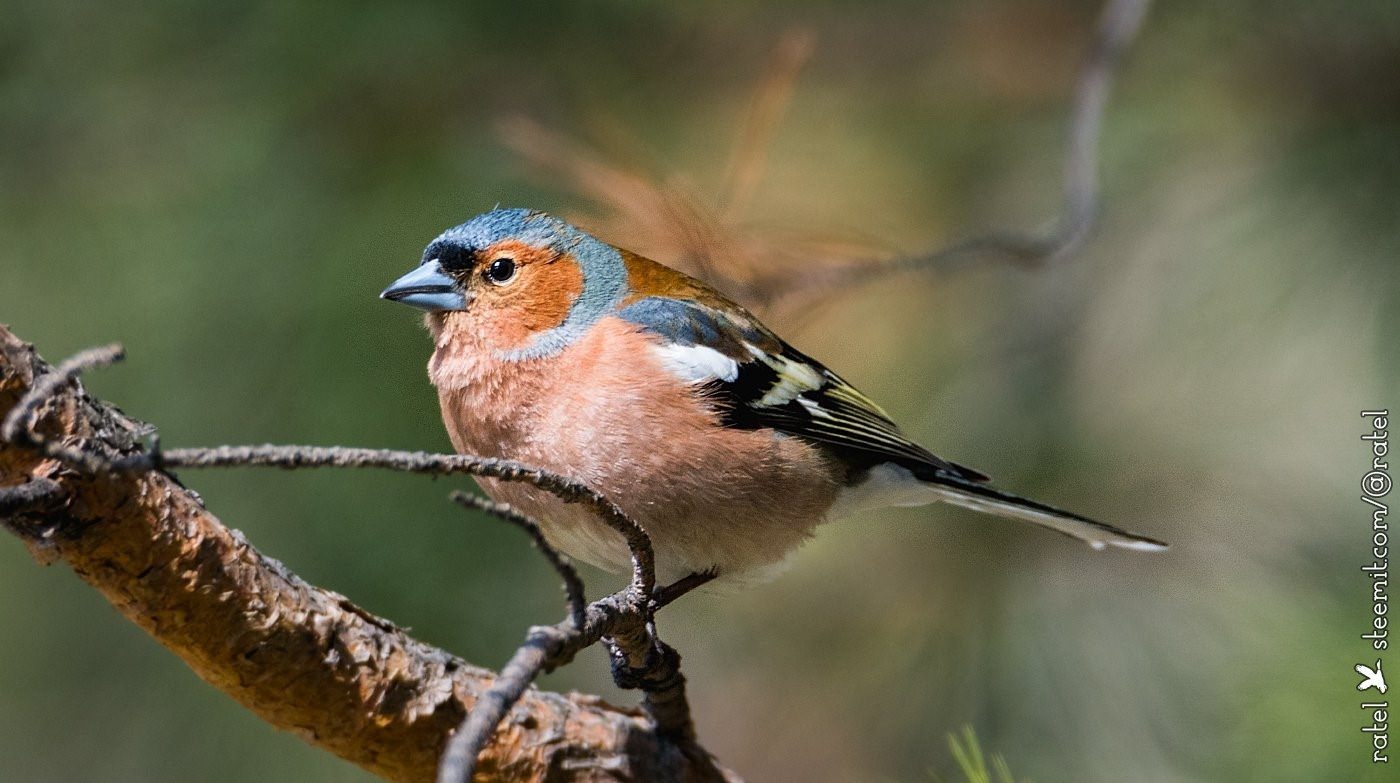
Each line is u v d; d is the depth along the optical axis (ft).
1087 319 34.60
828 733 34.12
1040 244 27.17
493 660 30.50
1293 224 32.55
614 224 25.54
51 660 31.99
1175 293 33.60
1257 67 33.81
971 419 34.40
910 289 36.37
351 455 14.15
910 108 37.35
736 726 35.04
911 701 33.35
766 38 35.60
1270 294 32.76
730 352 25.67
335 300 30.22
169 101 30.96
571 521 24.44
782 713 34.76
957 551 34.35
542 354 24.61
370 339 30.35
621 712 20.67
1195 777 27.86
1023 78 36.73
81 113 30.50
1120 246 34.58
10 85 30.17
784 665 35.32
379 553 30.25
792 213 36.24
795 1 35.55
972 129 37.22
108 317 30.32
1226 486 32.37
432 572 30.40
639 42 34.63
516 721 19.15
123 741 31.86
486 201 31.09
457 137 32.09
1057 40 36.27
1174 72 34.40
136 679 32.07
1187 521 32.53
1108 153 34.76
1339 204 32.35
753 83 35.70
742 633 36.04
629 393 24.07
